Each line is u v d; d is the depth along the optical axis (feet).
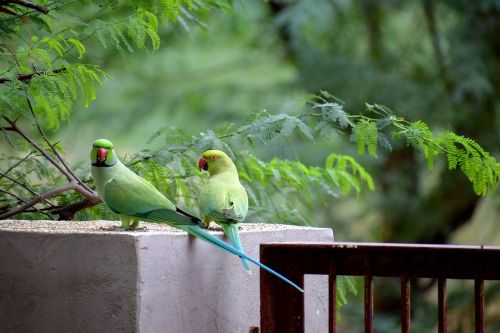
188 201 33.73
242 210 24.82
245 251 25.84
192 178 33.68
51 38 29.07
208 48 83.41
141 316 21.86
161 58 81.35
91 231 23.15
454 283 71.05
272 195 37.68
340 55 74.79
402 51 76.59
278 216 35.47
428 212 72.90
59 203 33.94
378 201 72.59
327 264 23.11
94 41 37.68
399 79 72.54
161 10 31.60
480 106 73.46
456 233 79.82
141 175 31.68
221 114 79.71
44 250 23.16
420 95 70.44
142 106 82.07
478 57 71.05
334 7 73.26
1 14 31.24
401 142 67.46
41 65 29.25
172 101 82.28
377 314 70.74
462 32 73.05
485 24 73.00
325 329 29.14
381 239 74.54
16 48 31.04
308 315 28.04
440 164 73.61
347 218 73.31
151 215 23.43
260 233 26.61
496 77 73.56
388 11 77.10
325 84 71.56
